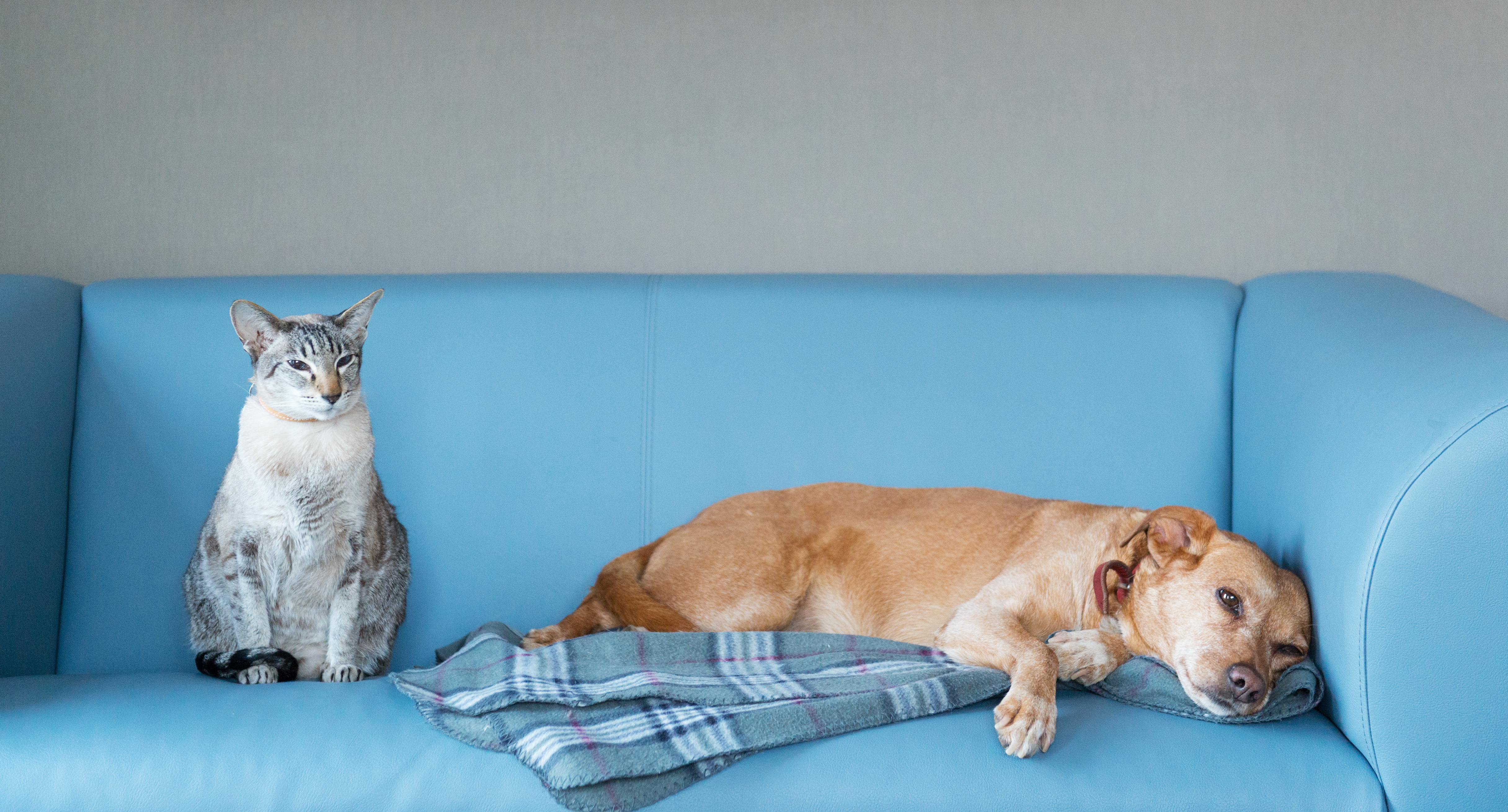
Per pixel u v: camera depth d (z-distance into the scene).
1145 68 2.08
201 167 2.07
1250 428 1.69
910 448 1.75
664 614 1.62
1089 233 2.09
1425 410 1.22
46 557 1.67
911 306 1.81
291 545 1.56
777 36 2.10
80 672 1.67
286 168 2.08
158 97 2.06
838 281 1.85
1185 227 2.08
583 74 2.09
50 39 2.04
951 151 2.09
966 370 1.78
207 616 1.62
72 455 1.74
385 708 1.32
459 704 1.28
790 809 1.17
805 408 1.77
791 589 1.65
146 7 2.06
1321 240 2.07
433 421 1.76
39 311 1.69
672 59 2.09
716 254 2.10
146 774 1.19
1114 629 1.45
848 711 1.26
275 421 1.56
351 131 2.08
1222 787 1.18
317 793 1.18
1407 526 1.16
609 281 1.85
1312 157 2.06
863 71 2.10
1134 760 1.21
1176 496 1.74
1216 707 1.28
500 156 2.09
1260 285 1.83
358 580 1.60
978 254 2.08
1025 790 1.18
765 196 2.09
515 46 2.09
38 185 2.05
